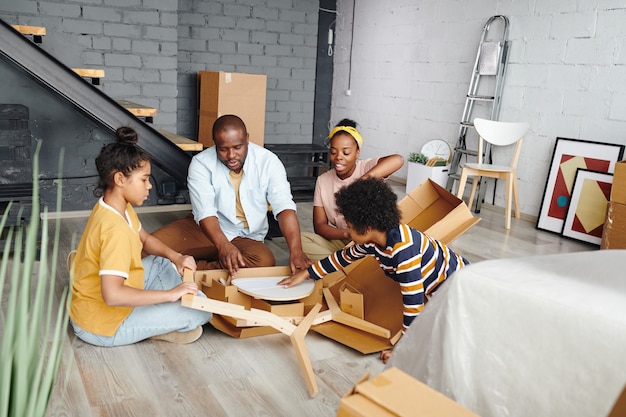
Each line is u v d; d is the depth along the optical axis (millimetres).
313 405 1543
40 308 711
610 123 3654
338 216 2502
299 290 1953
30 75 2738
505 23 4266
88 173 3471
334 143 2373
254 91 4914
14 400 688
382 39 5680
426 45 5113
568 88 3898
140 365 1712
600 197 3582
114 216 1669
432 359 898
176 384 1615
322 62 6426
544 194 3934
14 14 3896
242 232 2490
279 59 5594
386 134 5750
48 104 3289
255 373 1701
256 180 2416
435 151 4922
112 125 2930
